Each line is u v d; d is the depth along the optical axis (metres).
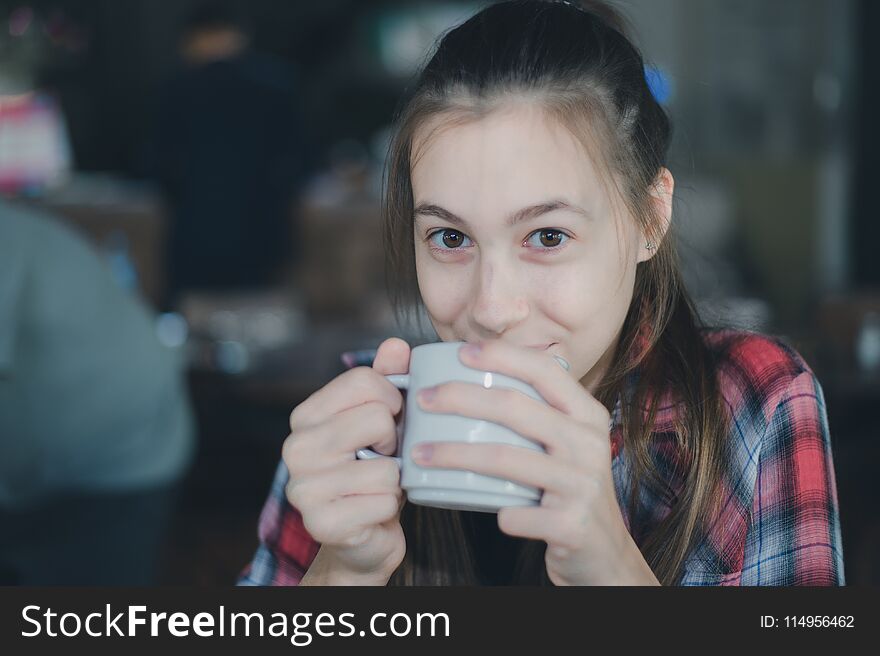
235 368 2.42
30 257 1.51
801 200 5.06
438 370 0.76
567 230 0.81
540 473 0.72
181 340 2.67
